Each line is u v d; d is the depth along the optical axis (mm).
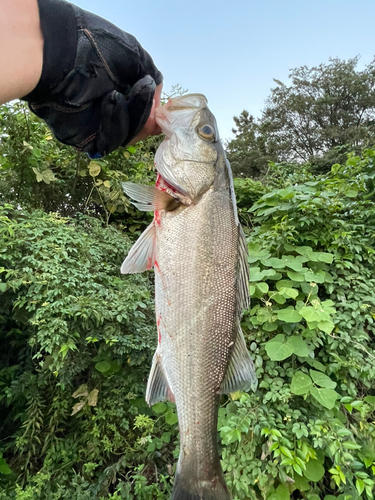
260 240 753
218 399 385
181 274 378
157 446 687
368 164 896
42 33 240
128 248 848
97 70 271
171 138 401
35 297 631
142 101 297
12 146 804
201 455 373
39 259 677
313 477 547
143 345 699
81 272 694
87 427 753
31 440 768
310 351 598
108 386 761
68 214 952
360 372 620
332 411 593
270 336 648
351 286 720
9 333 872
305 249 706
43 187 890
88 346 781
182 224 385
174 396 374
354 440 567
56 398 787
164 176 397
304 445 533
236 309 398
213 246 386
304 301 688
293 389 564
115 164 982
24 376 833
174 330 376
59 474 727
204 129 406
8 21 227
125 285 763
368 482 503
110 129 295
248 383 393
